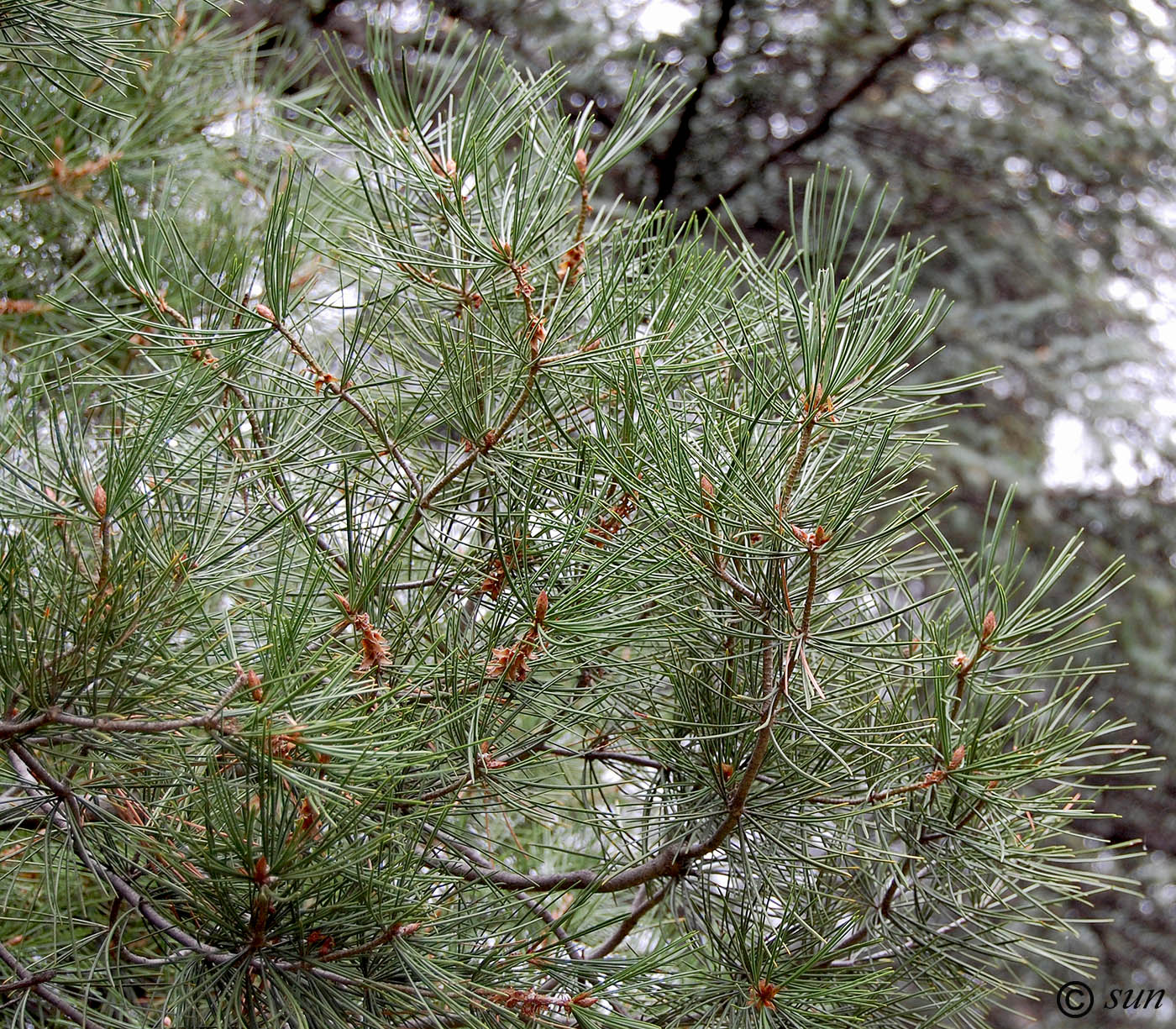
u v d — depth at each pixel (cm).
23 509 115
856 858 133
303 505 127
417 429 132
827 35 329
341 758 114
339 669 117
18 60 131
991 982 132
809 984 127
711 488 121
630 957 134
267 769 113
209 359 126
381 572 123
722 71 330
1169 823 357
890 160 354
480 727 124
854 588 126
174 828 119
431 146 129
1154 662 347
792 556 118
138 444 115
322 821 117
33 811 119
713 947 130
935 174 355
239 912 118
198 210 159
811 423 117
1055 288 368
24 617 116
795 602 122
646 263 131
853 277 121
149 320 122
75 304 151
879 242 121
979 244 362
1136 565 362
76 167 152
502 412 129
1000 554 337
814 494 120
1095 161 367
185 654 117
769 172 343
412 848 121
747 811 128
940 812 130
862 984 127
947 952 133
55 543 120
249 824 114
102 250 121
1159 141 371
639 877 130
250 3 259
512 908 125
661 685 136
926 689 131
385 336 136
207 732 113
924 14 335
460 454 130
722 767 128
